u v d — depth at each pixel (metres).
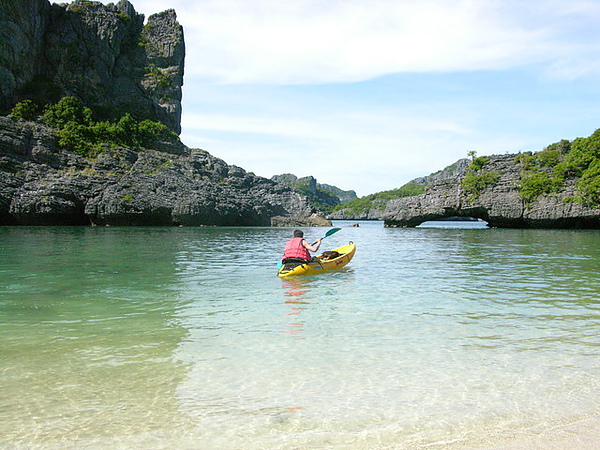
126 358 5.18
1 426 3.57
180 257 16.95
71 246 21.38
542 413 3.87
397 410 3.91
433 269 13.50
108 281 10.89
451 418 3.77
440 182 70.31
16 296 8.91
